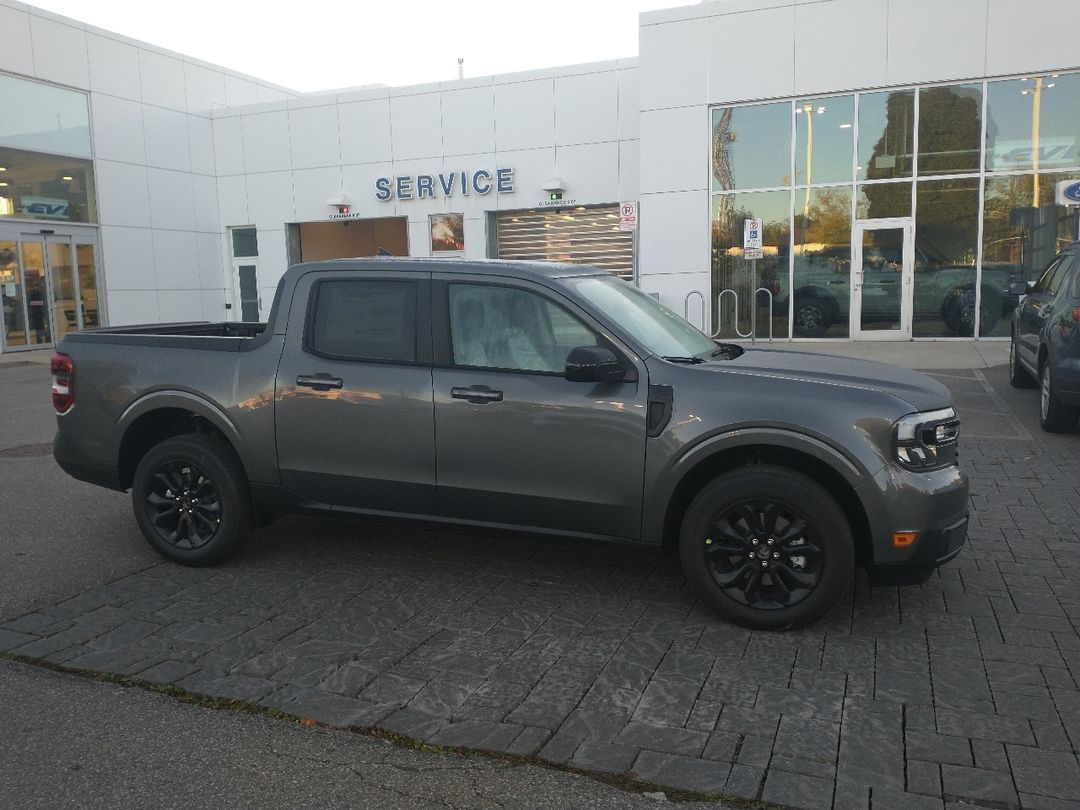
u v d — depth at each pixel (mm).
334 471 4957
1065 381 8102
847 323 17812
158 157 23375
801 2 17016
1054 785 2975
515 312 4680
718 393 4293
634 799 2945
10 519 6426
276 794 3004
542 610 4590
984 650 4031
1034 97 16203
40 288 20500
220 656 4066
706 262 18281
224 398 5113
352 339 4949
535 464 4551
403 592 4867
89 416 5488
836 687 3699
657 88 18078
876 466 4074
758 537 4254
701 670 3873
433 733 3365
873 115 17047
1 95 19375
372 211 23219
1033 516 6090
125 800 2979
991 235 16812
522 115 21234
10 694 3729
